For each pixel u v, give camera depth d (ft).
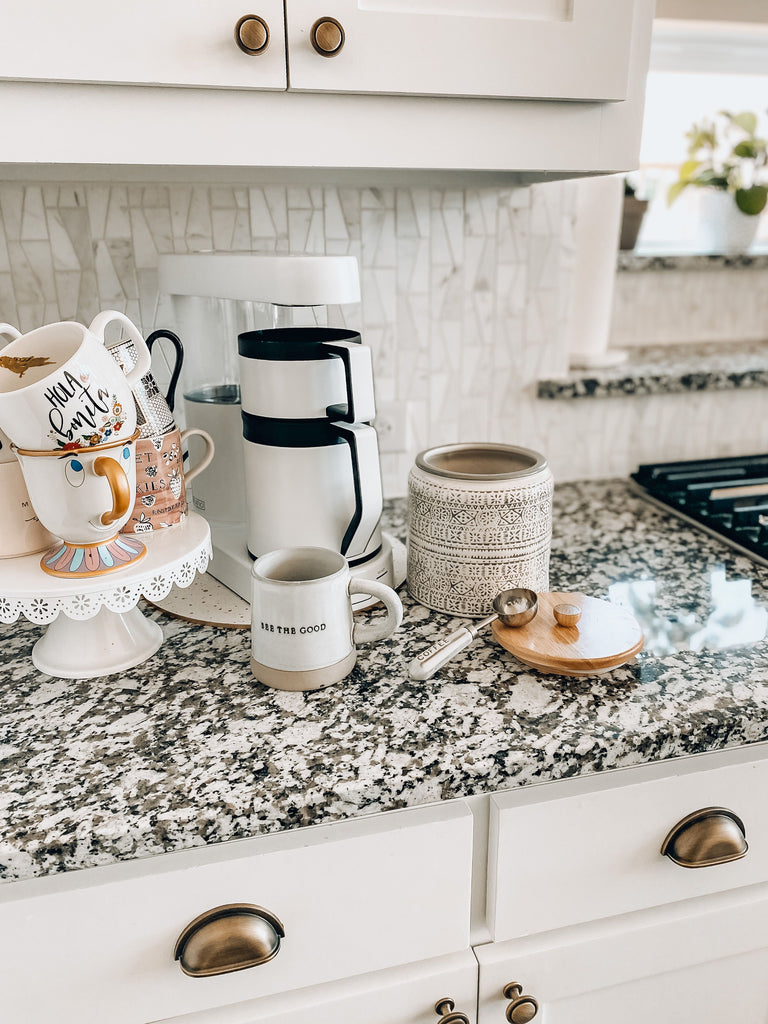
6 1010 1.73
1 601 2.00
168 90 2.09
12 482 2.11
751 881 2.23
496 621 2.34
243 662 2.30
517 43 2.27
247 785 1.79
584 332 4.08
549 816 1.94
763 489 3.67
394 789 1.82
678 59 4.38
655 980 2.27
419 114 2.31
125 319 2.16
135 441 2.16
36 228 3.00
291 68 2.12
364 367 2.26
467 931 2.00
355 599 2.54
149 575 2.07
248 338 2.39
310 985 1.95
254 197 3.21
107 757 1.88
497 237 3.58
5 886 1.67
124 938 1.74
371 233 3.40
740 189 4.45
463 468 2.82
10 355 1.94
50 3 1.90
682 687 2.15
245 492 2.74
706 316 4.82
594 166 2.53
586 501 3.79
